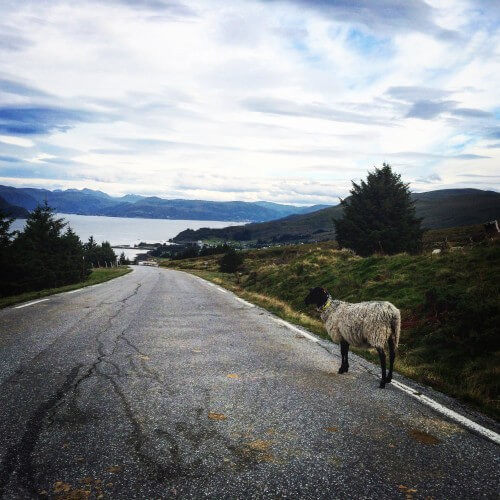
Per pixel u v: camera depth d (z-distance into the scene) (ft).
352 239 108.99
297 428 13.39
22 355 20.98
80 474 10.16
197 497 9.45
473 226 211.61
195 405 15.08
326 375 19.63
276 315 39.34
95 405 14.66
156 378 18.13
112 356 21.53
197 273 146.82
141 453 11.34
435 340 25.71
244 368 20.27
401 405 15.85
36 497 9.17
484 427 14.02
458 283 34.27
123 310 39.45
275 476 10.46
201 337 27.66
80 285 72.90
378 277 44.60
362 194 110.22
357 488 10.04
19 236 114.21
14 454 10.97
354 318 18.99
